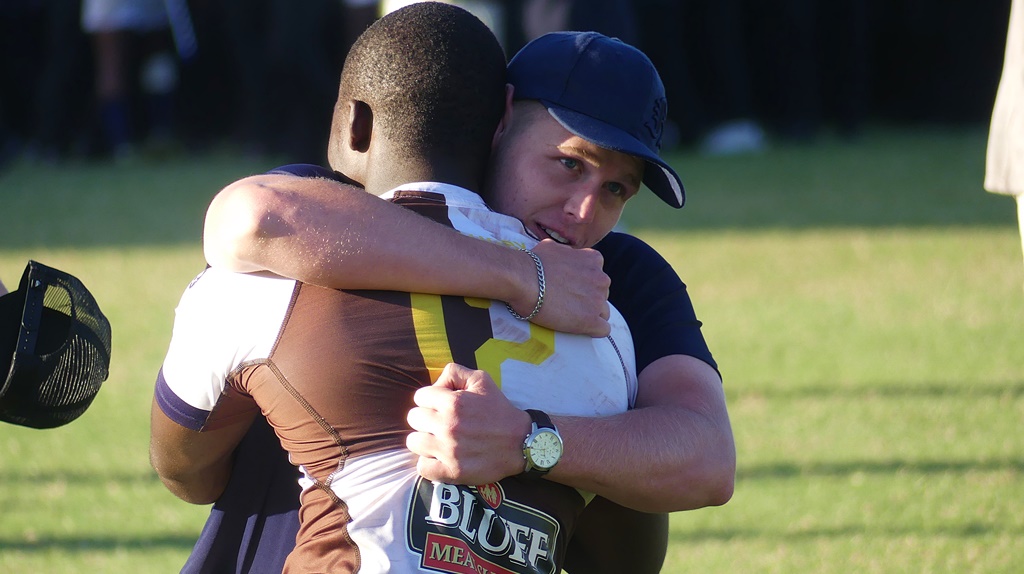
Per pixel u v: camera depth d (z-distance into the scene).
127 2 36.50
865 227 26.48
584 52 6.75
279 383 5.91
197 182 34.00
